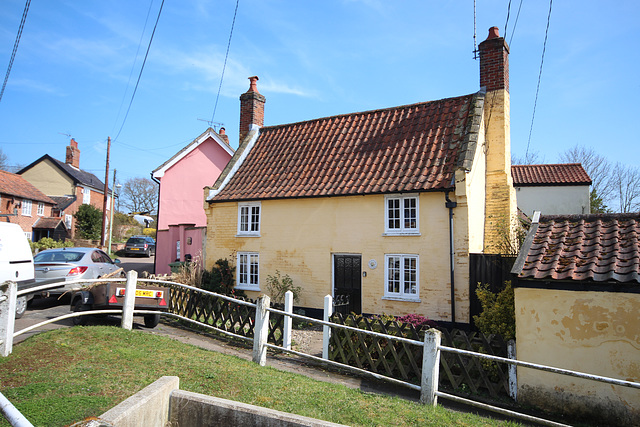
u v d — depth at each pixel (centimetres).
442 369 824
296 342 1100
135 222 5956
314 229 1440
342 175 1454
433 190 1220
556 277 725
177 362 684
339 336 942
